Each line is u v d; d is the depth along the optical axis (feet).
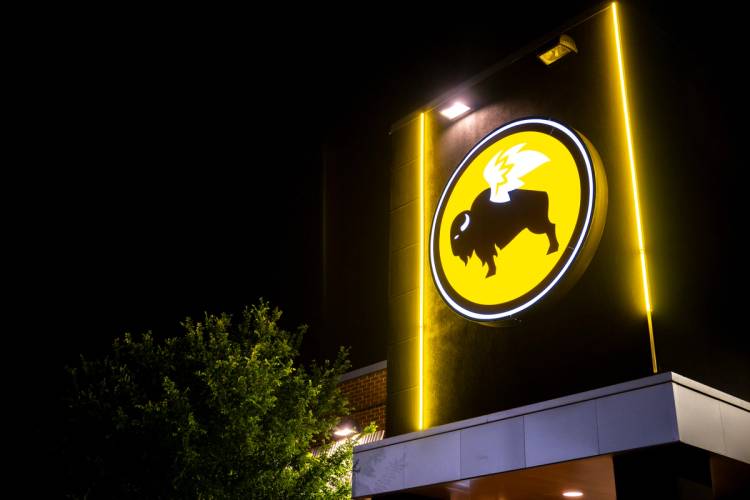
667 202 32.24
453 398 35.65
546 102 36.81
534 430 29.96
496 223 35.81
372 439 48.80
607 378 29.96
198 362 46.11
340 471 42.98
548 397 31.81
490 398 34.01
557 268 32.48
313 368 48.34
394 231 41.98
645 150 32.53
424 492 34.99
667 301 30.07
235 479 41.32
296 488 42.09
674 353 29.27
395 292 40.50
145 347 47.19
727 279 33.65
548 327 32.86
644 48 35.09
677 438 25.55
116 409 44.62
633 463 27.37
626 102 33.30
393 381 38.70
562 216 33.17
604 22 35.81
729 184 36.37
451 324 37.09
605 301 31.14
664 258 30.89
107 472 42.45
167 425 41.83
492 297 34.73
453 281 36.70
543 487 33.17
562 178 33.83
